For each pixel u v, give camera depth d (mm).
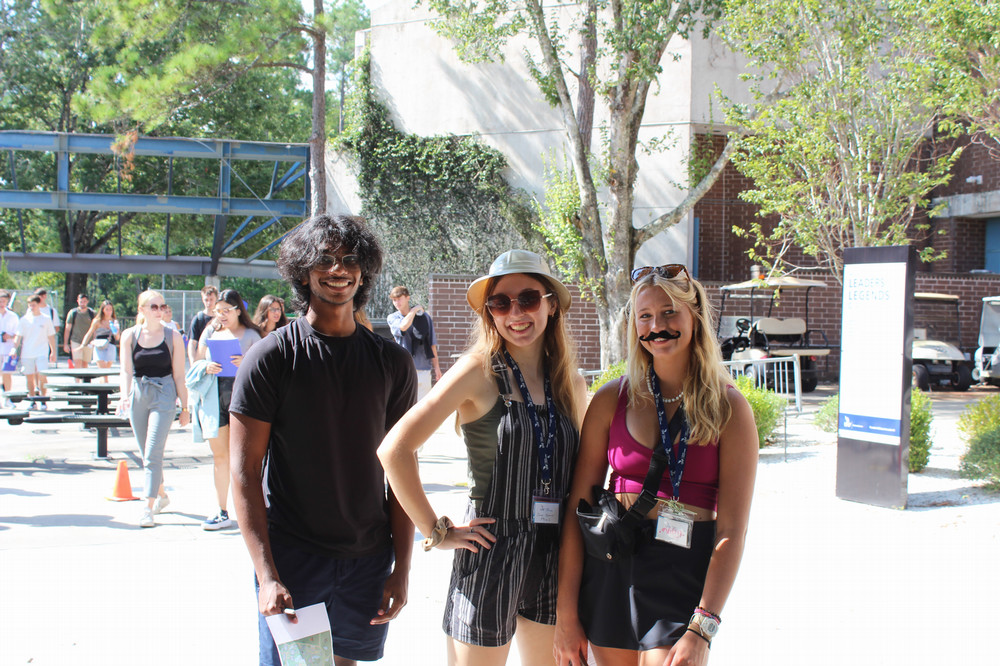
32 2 31672
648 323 2521
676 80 18891
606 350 13961
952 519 6297
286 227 30391
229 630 4172
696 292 2561
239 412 2578
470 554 2682
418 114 20641
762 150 13055
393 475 2555
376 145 20641
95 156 32062
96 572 5113
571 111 13867
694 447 2506
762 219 22609
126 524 6332
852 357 7062
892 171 12703
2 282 23328
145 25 16328
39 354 13453
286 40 17531
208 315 8367
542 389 2865
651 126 19109
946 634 4086
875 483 6852
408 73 20688
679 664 2256
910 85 11430
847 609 4445
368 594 2742
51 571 5129
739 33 12711
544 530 2715
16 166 32531
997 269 22734
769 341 17562
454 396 2609
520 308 2689
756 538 5879
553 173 18453
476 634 2627
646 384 2631
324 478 2645
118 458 9531
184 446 10508
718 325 17031
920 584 4840
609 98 13555
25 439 10969
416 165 20328
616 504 2535
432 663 3848
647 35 12211
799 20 12250
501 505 2670
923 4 10117
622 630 2510
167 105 16641
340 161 21234
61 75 32688
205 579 4996
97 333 14820
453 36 14703
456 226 20141
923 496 7094
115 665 3740
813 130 12461
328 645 2443
